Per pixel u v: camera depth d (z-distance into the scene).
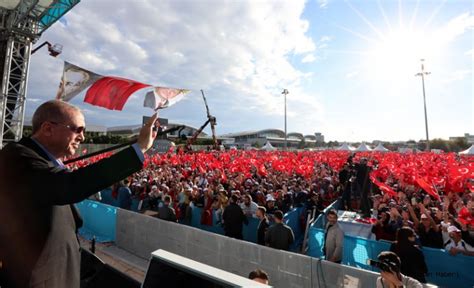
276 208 9.03
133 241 7.84
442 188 11.77
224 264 5.98
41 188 0.88
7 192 0.90
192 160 21.98
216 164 18.55
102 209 9.05
